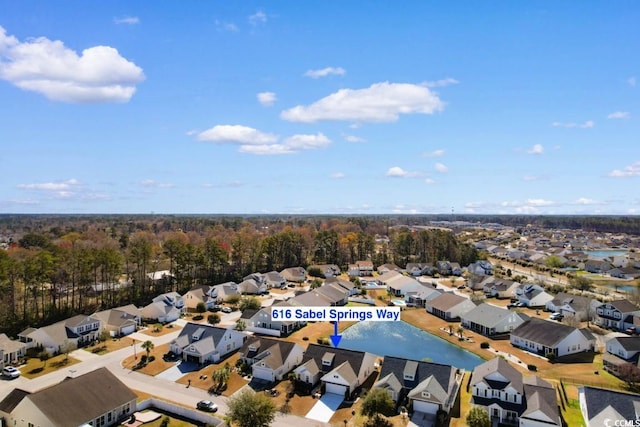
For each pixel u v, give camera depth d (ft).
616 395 144.15
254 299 315.58
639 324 256.93
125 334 253.24
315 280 388.16
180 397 169.58
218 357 209.26
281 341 203.51
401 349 235.61
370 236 561.02
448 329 270.87
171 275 367.25
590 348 229.66
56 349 219.61
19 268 255.29
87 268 289.33
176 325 273.75
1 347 203.62
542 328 235.40
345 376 170.81
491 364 172.65
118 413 151.53
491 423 146.00
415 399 156.46
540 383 164.66
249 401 142.31
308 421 150.00
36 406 137.39
